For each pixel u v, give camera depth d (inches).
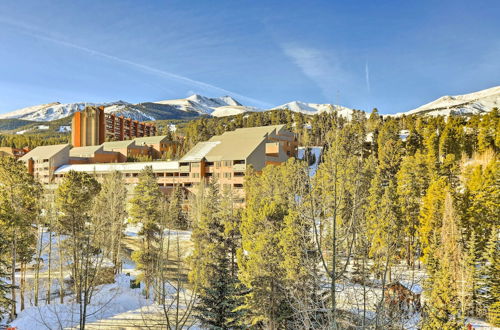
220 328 851.4
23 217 1344.7
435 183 1836.9
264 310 1003.3
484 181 1749.5
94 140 6023.6
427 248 1427.2
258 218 1243.2
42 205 1646.2
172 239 1614.2
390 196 1609.3
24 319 1259.2
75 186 1460.4
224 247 1254.3
